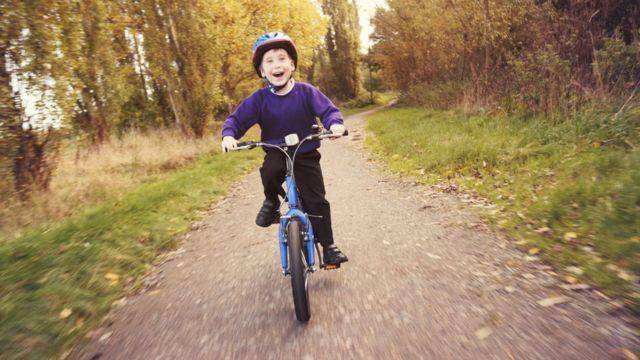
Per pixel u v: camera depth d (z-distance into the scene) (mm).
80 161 11328
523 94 9531
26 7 7773
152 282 4211
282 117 3225
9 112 7367
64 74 8453
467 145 8266
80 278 4035
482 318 2764
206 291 3807
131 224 5777
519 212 4836
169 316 3365
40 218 6664
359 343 2637
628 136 6152
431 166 8141
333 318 2996
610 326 2486
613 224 3779
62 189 8461
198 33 15789
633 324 2479
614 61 7688
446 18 13461
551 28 9297
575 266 3338
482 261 3736
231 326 3074
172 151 13422
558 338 2434
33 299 3473
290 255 2854
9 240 5117
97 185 8844
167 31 15547
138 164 11875
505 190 5797
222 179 9750
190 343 2898
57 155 8414
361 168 9633
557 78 8688
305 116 3273
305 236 3096
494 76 12195
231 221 6312
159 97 23062
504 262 3654
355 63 54125
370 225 5270
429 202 6016
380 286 3447
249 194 8203
